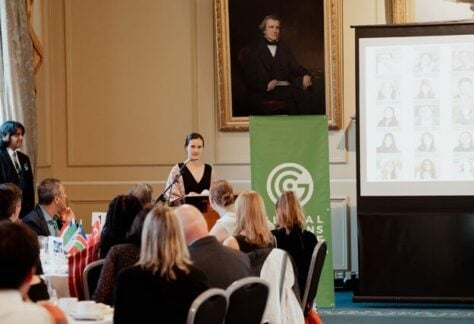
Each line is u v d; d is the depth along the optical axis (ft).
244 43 31.04
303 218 19.39
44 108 31.37
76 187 31.89
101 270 15.74
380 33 28.07
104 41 31.89
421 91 27.96
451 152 27.96
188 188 26.25
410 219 27.96
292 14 30.86
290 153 27.09
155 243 12.62
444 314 26.53
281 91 31.07
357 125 28.07
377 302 28.53
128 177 31.91
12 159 25.66
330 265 27.17
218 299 12.75
